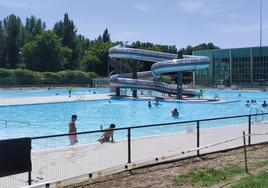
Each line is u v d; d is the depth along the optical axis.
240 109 40.72
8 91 68.62
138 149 13.71
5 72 86.19
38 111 37.31
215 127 19.97
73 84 91.06
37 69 111.81
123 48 55.03
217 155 13.09
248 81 94.44
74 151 12.94
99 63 116.06
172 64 49.34
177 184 9.54
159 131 20.73
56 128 27.20
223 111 39.06
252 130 18.78
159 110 39.09
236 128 19.41
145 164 11.28
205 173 10.57
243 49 94.94
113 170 10.40
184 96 54.09
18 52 120.50
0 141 8.16
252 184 8.99
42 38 112.81
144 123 30.69
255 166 11.41
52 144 15.45
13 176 9.91
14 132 25.23
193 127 20.53
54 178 9.73
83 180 9.62
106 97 51.00
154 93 63.16
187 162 11.95
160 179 9.99
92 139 17.00
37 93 63.38
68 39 134.38
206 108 41.34
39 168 10.73
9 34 120.38
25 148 8.55
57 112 36.97
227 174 10.45
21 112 36.38
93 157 12.16
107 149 13.51
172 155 11.84
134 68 56.72
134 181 9.80
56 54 113.94
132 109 39.81
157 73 51.22
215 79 99.88
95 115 35.38
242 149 14.27
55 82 91.38
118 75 58.09
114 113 36.84
